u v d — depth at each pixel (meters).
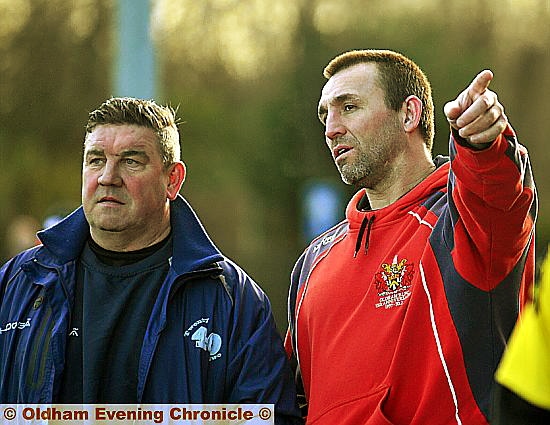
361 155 13.16
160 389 12.29
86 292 12.64
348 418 12.21
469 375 11.60
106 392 12.30
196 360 12.40
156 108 12.95
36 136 56.53
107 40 50.69
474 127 9.95
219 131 61.41
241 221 61.84
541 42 58.09
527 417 7.85
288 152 59.12
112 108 12.77
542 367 7.90
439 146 51.59
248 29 55.47
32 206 58.16
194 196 61.91
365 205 13.85
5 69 52.19
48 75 52.53
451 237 11.86
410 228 12.60
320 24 59.25
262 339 12.69
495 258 11.31
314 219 44.50
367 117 13.12
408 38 57.75
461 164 10.64
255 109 59.81
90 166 12.69
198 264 12.65
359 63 13.41
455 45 58.41
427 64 56.91
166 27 51.88
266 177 59.41
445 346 11.70
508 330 11.65
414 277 12.27
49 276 12.69
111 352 12.41
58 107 54.19
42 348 12.35
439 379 11.70
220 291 12.78
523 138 59.78
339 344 12.63
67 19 50.84
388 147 13.15
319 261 13.69
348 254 13.16
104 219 12.49
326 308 12.98
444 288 11.81
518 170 10.53
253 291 13.05
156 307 12.48
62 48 51.47
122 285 12.66
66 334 12.38
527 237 11.37
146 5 23.12
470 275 11.53
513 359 8.02
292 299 14.17
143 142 12.60
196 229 13.05
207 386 12.42
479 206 10.89
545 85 58.69
